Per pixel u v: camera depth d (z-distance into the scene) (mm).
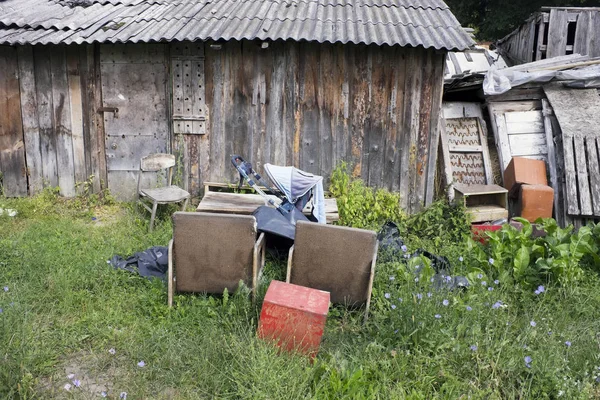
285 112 7203
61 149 7465
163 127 7375
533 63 8781
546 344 4094
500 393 3773
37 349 3920
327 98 7145
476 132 8172
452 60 10180
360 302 4641
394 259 5371
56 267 5234
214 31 6773
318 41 6512
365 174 7320
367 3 7965
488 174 7930
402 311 4254
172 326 4344
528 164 7426
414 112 7121
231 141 7316
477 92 8625
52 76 7273
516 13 16109
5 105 7344
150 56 7184
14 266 5230
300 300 4023
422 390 3707
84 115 7375
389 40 6586
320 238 4512
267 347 3895
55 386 3689
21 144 7453
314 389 3604
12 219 6738
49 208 7191
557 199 7355
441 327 4164
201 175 7430
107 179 7520
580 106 7746
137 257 5367
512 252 5445
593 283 5188
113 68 7230
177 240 4543
